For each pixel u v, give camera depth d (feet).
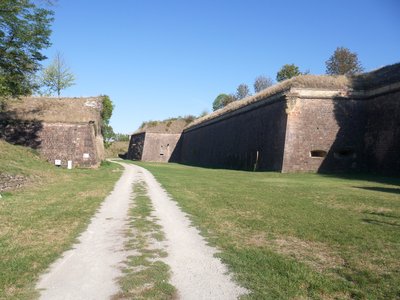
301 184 67.56
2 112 113.60
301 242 26.66
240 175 90.48
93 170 96.73
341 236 27.94
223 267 21.31
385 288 17.97
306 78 108.58
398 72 97.35
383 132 95.91
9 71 80.07
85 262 22.24
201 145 186.19
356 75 111.34
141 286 18.45
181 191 56.03
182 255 23.65
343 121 103.65
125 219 34.96
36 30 77.30
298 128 103.04
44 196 47.98
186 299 16.96
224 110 165.48
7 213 35.63
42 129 110.73
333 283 18.56
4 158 73.41
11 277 19.24
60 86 169.37
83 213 37.01
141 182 69.87
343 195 51.19
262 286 18.31
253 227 31.27
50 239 27.12
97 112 124.88
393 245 25.54
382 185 66.54
